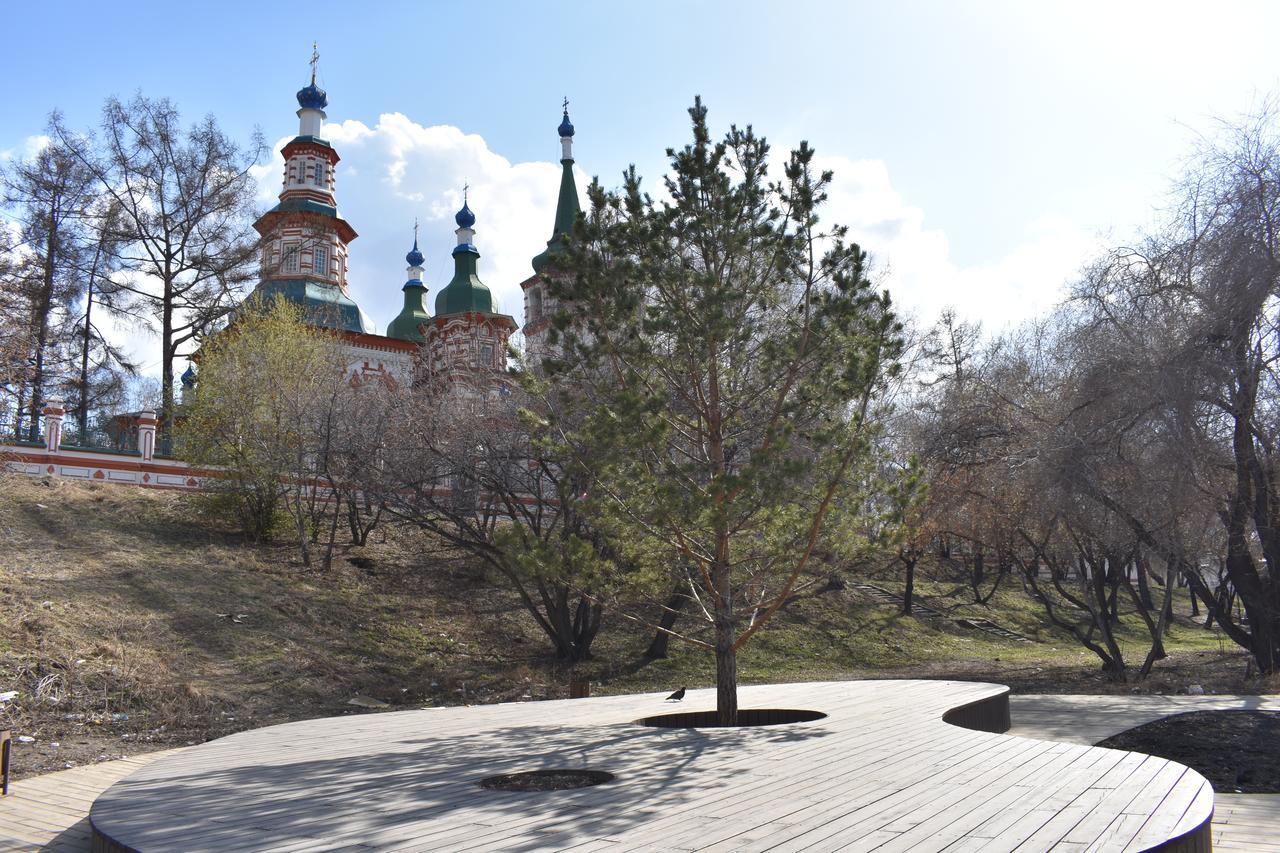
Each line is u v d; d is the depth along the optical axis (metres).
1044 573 43.88
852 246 11.09
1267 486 16.33
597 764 7.77
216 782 7.50
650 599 11.89
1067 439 16.62
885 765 7.55
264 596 22.14
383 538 29.45
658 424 10.07
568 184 49.12
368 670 20.03
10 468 24.70
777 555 11.32
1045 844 5.05
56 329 35.06
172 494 28.08
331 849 5.18
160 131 36.28
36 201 34.91
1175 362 15.61
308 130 49.88
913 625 30.58
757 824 5.57
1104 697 15.31
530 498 27.41
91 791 9.36
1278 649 18.31
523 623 25.33
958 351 30.03
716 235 10.98
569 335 10.99
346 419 25.98
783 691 14.00
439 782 7.21
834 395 11.09
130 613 18.84
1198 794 6.32
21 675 14.88
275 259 45.56
